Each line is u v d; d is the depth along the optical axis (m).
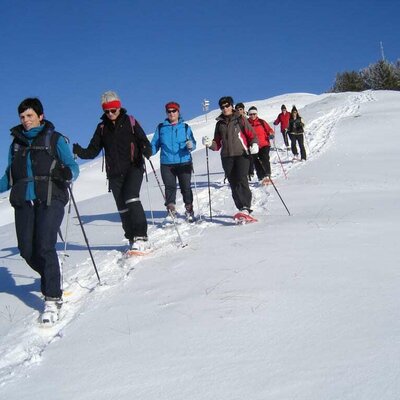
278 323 3.57
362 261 4.88
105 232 8.88
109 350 3.51
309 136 22.77
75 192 23.98
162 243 6.80
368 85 80.94
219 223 7.88
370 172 12.65
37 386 3.14
